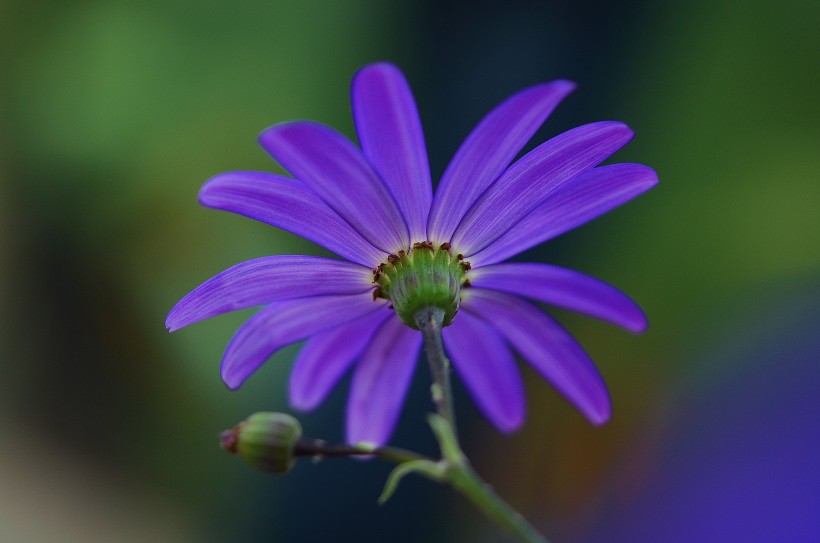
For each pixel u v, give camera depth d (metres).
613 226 0.46
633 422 0.44
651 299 0.46
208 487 0.47
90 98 0.56
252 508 0.42
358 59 0.52
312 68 0.54
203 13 0.56
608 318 0.29
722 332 0.45
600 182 0.28
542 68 0.41
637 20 0.42
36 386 0.54
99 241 0.54
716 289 0.46
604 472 0.43
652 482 0.42
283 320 0.28
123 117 0.55
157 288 0.53
